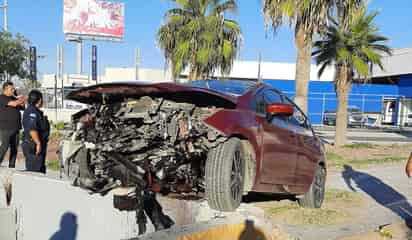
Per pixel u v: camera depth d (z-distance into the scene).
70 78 40.53
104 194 4.63
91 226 4.84
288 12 11.23
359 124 38.31
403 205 7.20
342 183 9.38
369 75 17.45
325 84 40.31
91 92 4.49
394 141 23.36
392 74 41.94
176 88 3.98
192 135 3.94
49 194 5.41
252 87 5.07
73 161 4.72
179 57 17.28
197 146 4.00
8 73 35.78
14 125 7.69
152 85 4.05
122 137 4.20
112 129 4.37
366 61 17.61
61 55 24.80
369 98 41.69
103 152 4.26
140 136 4.13
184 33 17.27
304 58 11.62
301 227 5.61
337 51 17.22
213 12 17.31
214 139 3.91
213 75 17.75
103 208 4.70
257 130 4.53
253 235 3.52
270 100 5.29
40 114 6.86
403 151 16.69
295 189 5.66
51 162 10.20
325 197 7.41
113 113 4.38
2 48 33.50
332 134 27.19
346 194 7.76
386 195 8.05
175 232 2.95
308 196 6.27
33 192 5.68
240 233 3.38
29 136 6.71
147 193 4.34
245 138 4.32
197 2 17.25
